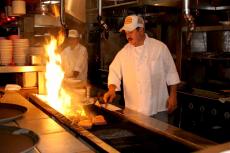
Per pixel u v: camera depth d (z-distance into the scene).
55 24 3.90
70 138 1.35
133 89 3.06
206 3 3.86
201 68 3.95
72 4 2.70
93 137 1.52
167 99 3.15
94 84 5.17
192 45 3.97
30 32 4.11
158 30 4.29
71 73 4.73
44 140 1.31
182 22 3.86
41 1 3.21
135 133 1.92
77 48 4.83
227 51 3.77
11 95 2.44
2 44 2.87
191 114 3.43
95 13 4.32
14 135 1.33
